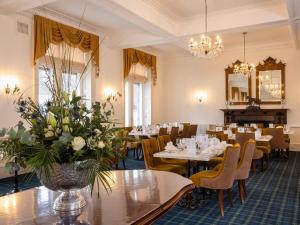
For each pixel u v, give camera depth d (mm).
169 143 4875
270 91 9945
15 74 6133
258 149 6777
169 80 11875
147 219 1610
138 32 8391
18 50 6195
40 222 1558
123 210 1685
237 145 3930
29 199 1965
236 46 10359
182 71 11617
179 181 2334
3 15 5902
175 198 1948
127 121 10156
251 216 3770
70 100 1680
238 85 10477
